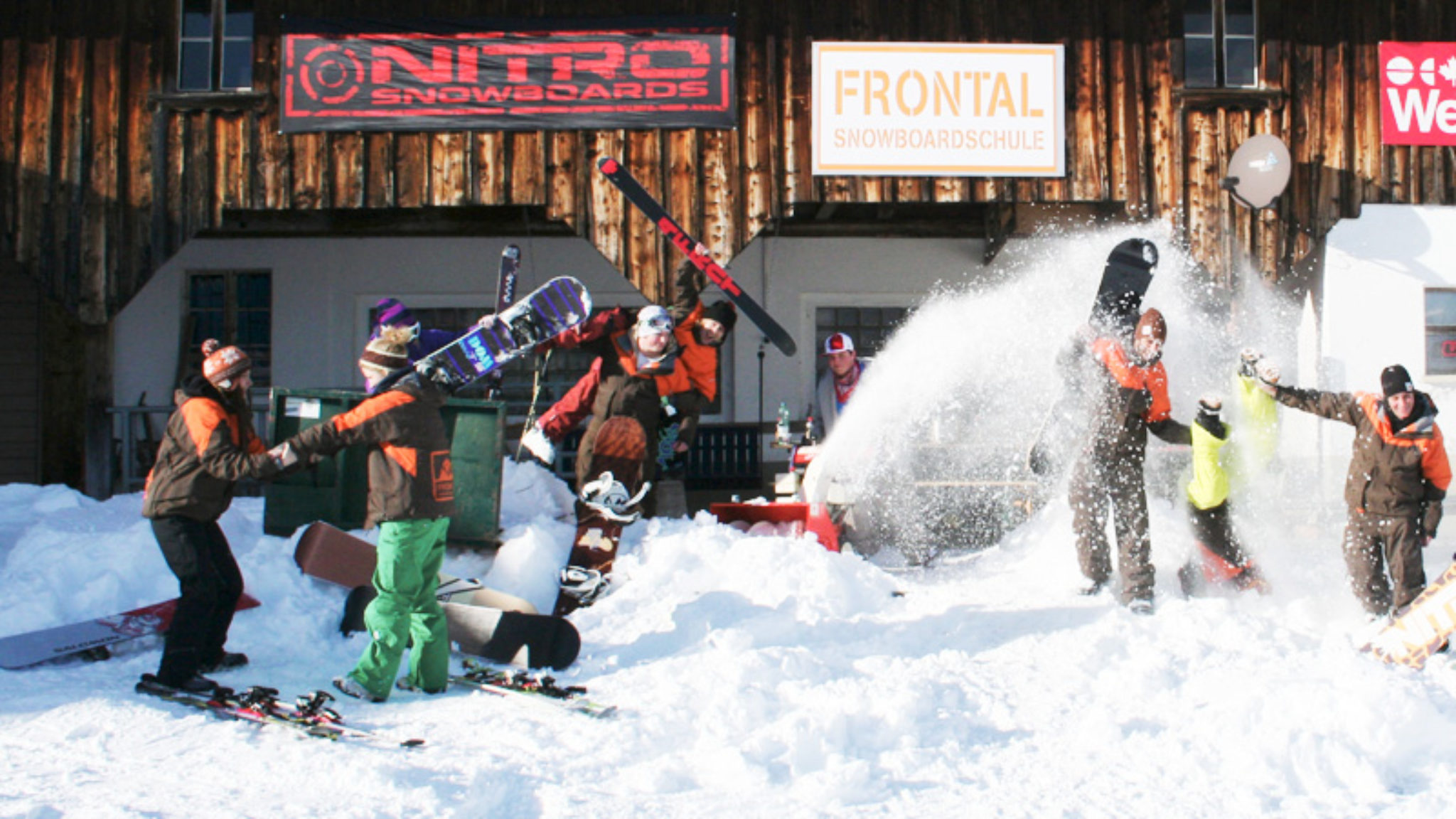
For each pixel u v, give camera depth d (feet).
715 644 15.98
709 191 30.78
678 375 23.45
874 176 30.78
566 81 30.81
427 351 21.06
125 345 38.40
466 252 38.65
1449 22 32.01
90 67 31.55
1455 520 29.48
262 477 13.25
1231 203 31.35
